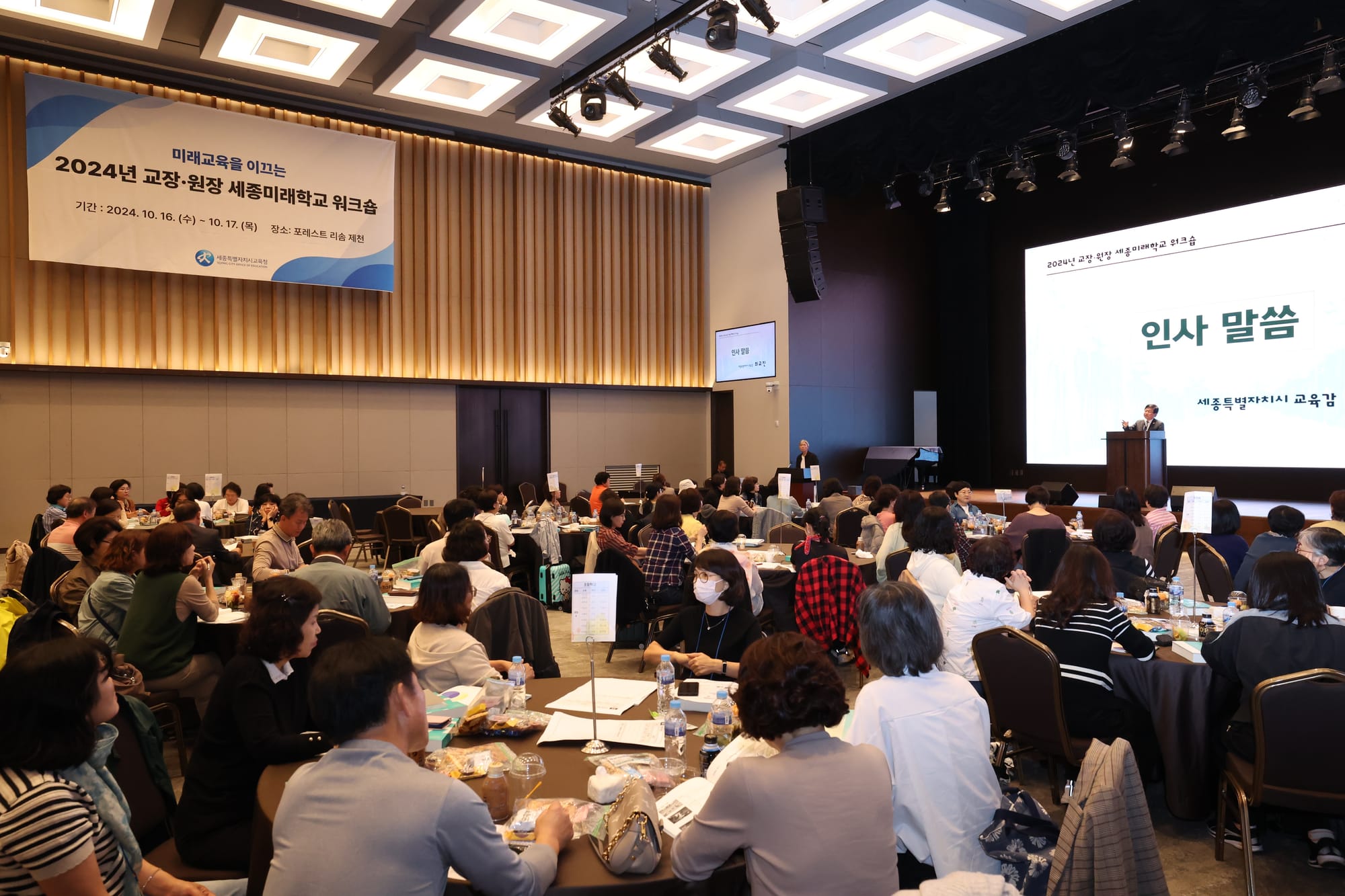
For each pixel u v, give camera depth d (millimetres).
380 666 1604
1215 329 12117
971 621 3680
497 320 13344
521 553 8578
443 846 1512
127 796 2314
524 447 13766
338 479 12094
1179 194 12672
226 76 10797
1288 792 2791
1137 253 13062
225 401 11305
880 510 7125
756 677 1763
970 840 2080
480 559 4086
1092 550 3385
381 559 10969
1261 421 11625
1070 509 11188
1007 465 15234
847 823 1652
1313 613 2900
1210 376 12164
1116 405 13344
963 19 8086
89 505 6191
